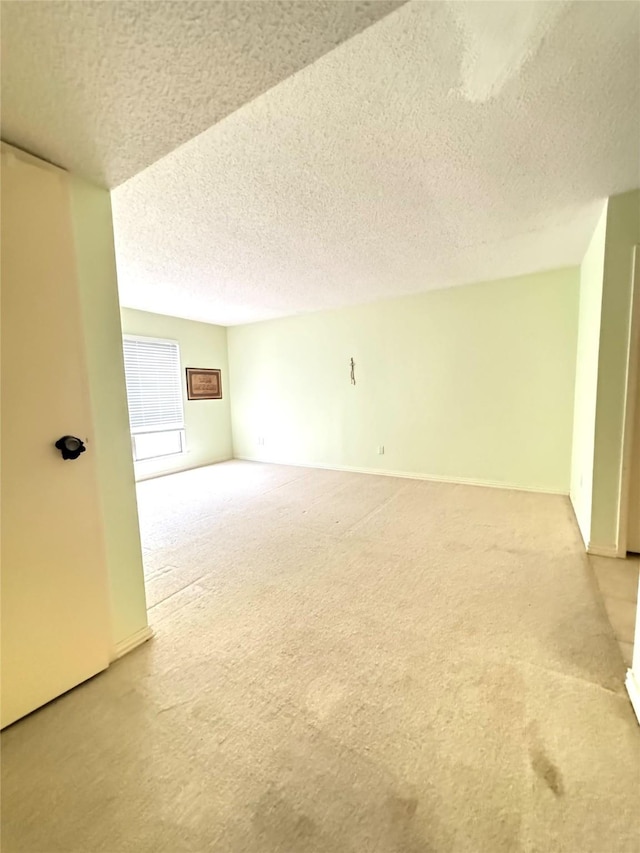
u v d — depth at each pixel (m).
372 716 1.33
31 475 1.36
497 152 1.72
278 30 0.88
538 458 4.05
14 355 1.31
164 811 1.03
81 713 1.37
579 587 2.13
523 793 1.05
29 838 0.98
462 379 4.38
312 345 5.45
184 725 1.31
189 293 4.10
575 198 2.19
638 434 2.36
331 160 1.75
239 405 6.36
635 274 2.23
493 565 2.42
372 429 5.08
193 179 1.88
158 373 5.21
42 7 0.80
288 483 4.72
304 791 1.08
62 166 1.41
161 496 4.22
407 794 1.06
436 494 4.05
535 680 1.47
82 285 1.52
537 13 1.04
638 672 1.33
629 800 1.03
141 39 0.89
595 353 2.54
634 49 1.16
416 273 3.64
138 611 1.74
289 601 2.08
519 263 3.46
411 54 1.17
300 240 2.70
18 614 1.33
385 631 1.80
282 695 1.43
